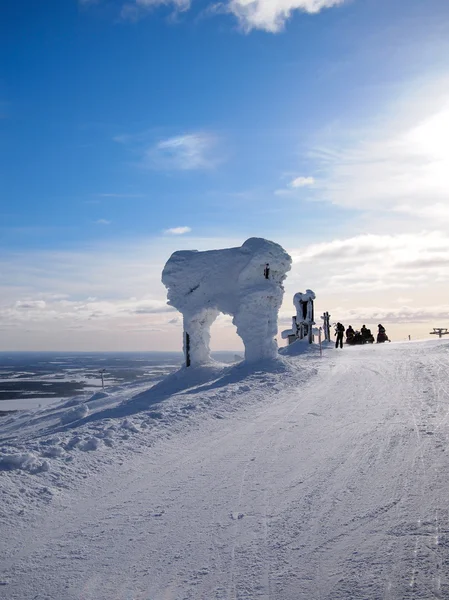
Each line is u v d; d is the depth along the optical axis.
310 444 9.26
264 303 20.20
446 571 4.66
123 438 9.88
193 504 6.63
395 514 5.95
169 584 4.71
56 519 6.22
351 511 6.13
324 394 14.42
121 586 4.71
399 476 7.21
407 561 4.88
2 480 7.20
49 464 7.95
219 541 5.54
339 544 5.32
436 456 7.97
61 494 7.00
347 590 4.45
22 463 7.85
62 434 10.30
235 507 6.48
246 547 5.37
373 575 4.67
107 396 25.66
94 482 7.54
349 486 6.97
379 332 41.09
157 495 6.99
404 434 9.40
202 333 22.00
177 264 21.88
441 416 10.60
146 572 4.95
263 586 4.60
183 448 9.44
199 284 21.38
